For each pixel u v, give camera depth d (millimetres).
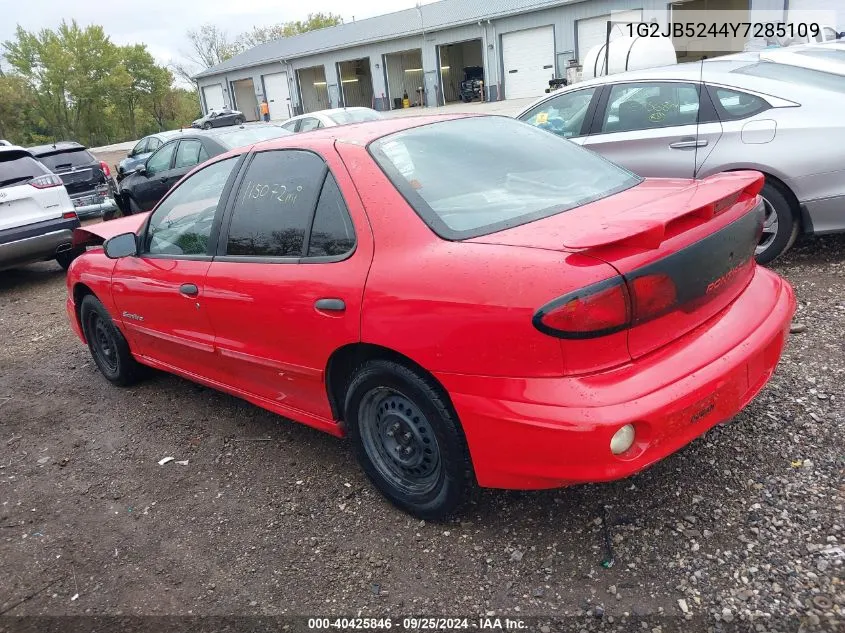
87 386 5062
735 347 2488
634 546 2576
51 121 60562
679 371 2309
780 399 3398
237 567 2801
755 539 2514
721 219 2531
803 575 2320
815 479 2783
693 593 2318
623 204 2668
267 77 39938
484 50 29188
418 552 2738
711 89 5305
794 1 21062
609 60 8164
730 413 2502
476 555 2666
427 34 31141
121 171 16750
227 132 9727
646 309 2234
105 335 4836
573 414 2184
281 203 3176
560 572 2510
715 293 2506
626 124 5742
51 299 8062
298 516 3088
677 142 5406
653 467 3016
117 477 3660
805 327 4180
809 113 4906
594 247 2121
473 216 2668
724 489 2807
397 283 2559
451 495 2695
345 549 2820
